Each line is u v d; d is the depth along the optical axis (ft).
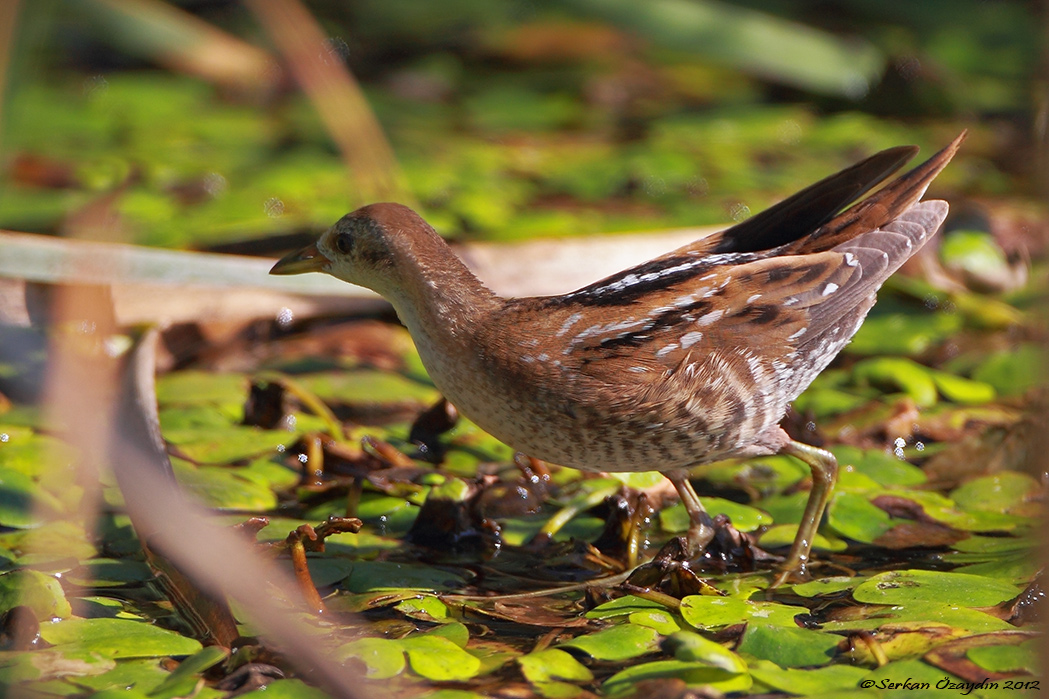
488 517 25.61
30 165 42.45
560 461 23.66
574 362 22.41
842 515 24.76
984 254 37.29
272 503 25.43
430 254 23.86
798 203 25.64
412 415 30.48
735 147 47.52
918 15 58.54
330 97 36.19
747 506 25.55
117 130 47.52
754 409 23.16
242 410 29.76
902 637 19.12
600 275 34.53
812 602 21.08
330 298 35.14
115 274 29.27
